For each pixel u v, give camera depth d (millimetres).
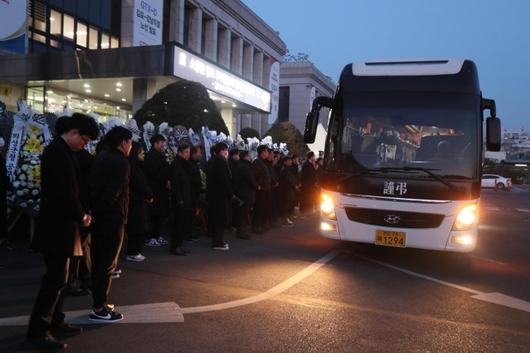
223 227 8125
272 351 3840
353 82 7395
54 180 3645
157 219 8219
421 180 6672
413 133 6902
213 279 6047
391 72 7328
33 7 20812
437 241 6617
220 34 36688
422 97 7062
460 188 6590
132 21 25156
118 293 5273
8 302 4766
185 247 8164
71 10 22797
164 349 3805
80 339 3957
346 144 7121
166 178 7977
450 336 4336
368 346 4023
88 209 4184
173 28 29781
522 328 4641
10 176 7043
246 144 14438
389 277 6582
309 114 7520
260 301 5172
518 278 6965
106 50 18484
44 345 3670
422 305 5309
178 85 13898
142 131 9656
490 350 4027
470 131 6797
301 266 7031
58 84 20531
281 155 14680
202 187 9438
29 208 7121
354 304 5227
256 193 10055
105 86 20984
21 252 6871
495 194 36031
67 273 3861
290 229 11180
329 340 4121
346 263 7387
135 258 6922
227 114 26797
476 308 5273
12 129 7250
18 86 20906
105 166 4234
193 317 4578
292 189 11789
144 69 18000
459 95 7008
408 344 4102
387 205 6754
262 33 42875
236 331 4254
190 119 13359
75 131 3764
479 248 9836
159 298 5141
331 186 7133
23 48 19938
